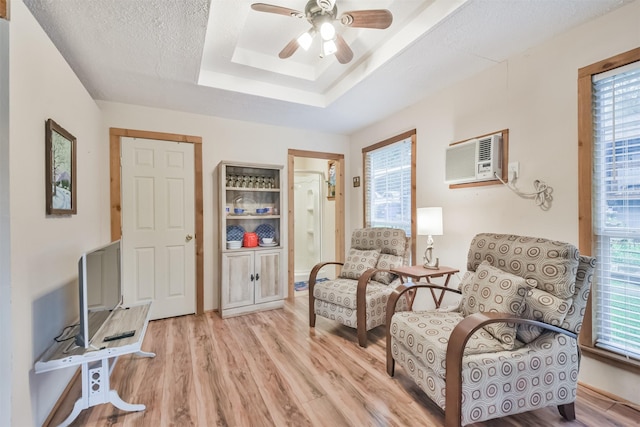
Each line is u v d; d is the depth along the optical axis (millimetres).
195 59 2252
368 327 2547
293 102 3139
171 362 2264
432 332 1692
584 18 1848
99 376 1650
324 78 2930
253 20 2180
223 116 3555
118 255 2209
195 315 3361
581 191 1908
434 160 3012
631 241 1778
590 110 1876
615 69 1771
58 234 1819
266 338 2713
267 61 2719
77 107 2209
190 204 3410
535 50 2158
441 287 2250
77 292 2137
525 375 1519
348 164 4504
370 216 4164
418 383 1713
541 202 2131
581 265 1630
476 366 1447
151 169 3225
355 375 2082
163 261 3270
